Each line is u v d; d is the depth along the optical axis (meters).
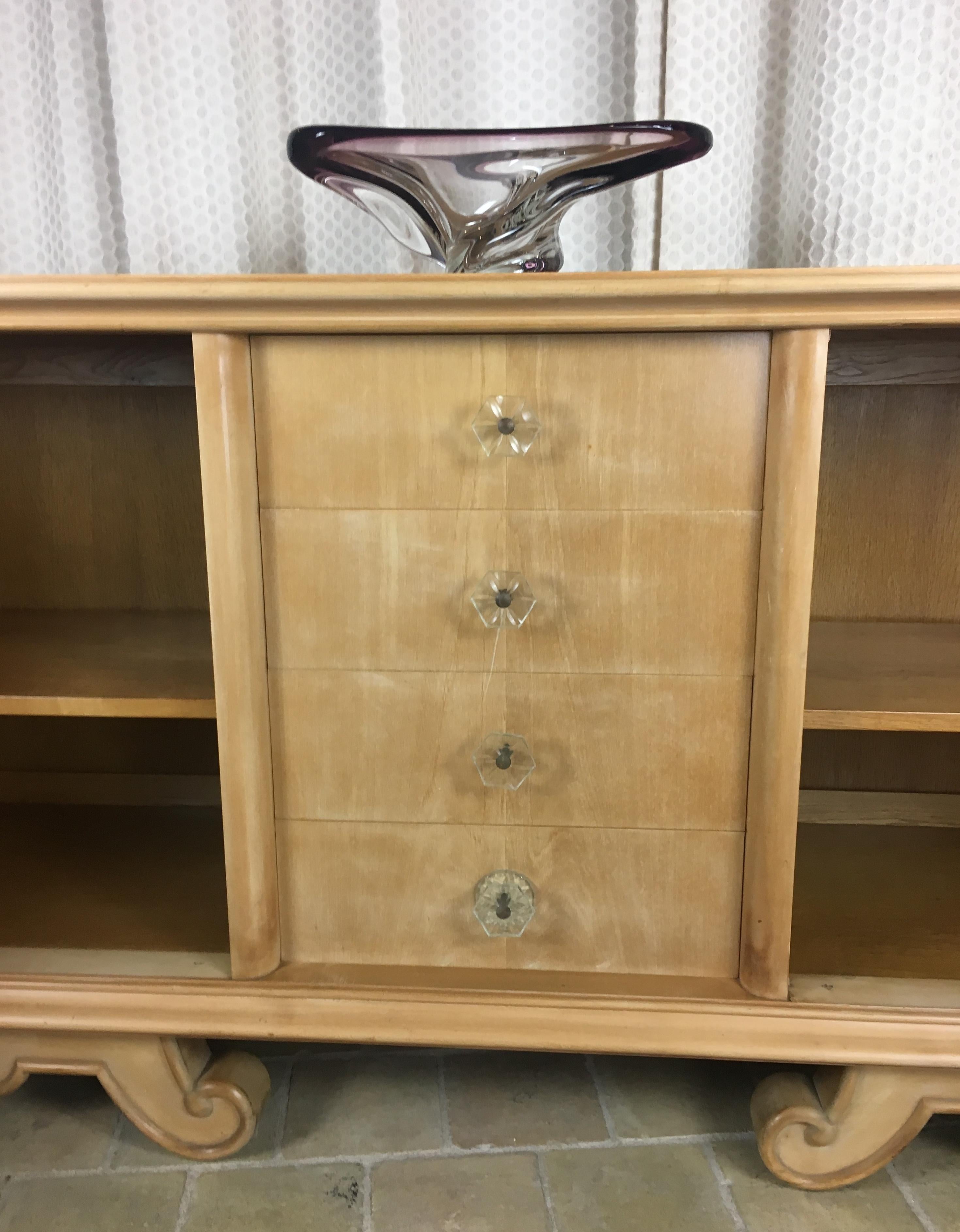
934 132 0.87
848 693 0.81
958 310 0.63
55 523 1.11
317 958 0.81
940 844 1.07
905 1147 0.80
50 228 1.00
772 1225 0.74
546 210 0.81
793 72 0.92
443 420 0.70
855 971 0.81
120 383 1.02
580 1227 0.73
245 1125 0.79
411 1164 0.80
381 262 1.00
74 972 0.81
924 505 1.04
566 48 0.94
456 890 0.78
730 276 0.63
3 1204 0.76
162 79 0.92
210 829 1.11
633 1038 0.75
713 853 0.76
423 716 0.75
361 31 0.95
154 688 0.82
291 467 0.72
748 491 0.69
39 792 1.19
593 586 0.72
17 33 0.95
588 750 0.75
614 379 0.68
